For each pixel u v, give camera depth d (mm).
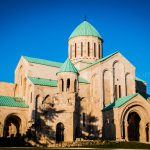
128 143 41500
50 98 54375
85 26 69500
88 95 59188
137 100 51469
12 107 52219
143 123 51594
